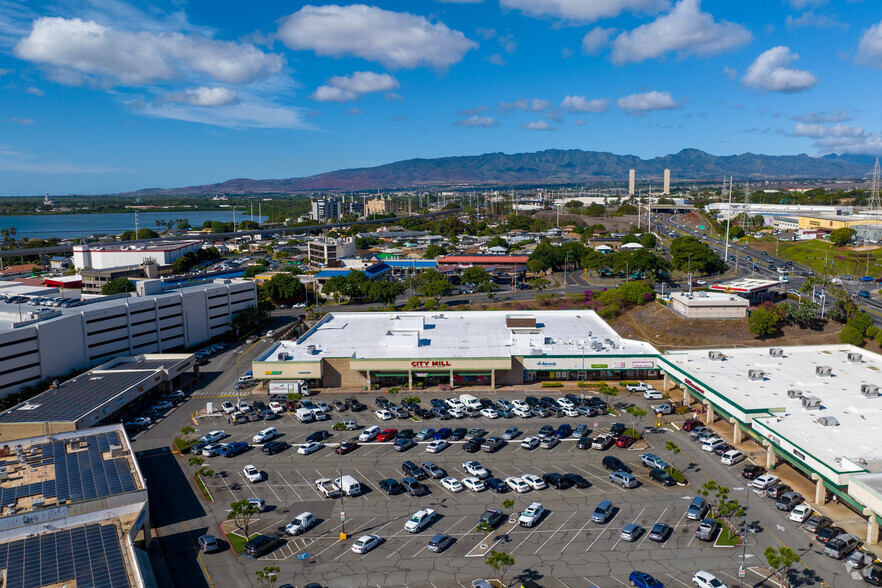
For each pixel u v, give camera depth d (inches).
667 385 4717.0
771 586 2368.4
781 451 3171.8
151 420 4286.4
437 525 2856.8
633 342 5137.8
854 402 3690.9
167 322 5984.3
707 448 3624.5
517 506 3016.7
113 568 2326.5
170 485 3304.6
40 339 4756.4
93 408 3961.6
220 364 5693.9
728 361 4623.5
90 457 3245.6
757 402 3683.6
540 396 4621.1
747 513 2918.3
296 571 2509.8
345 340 5383.9
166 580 2463.1
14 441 3440.0
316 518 2935.5
